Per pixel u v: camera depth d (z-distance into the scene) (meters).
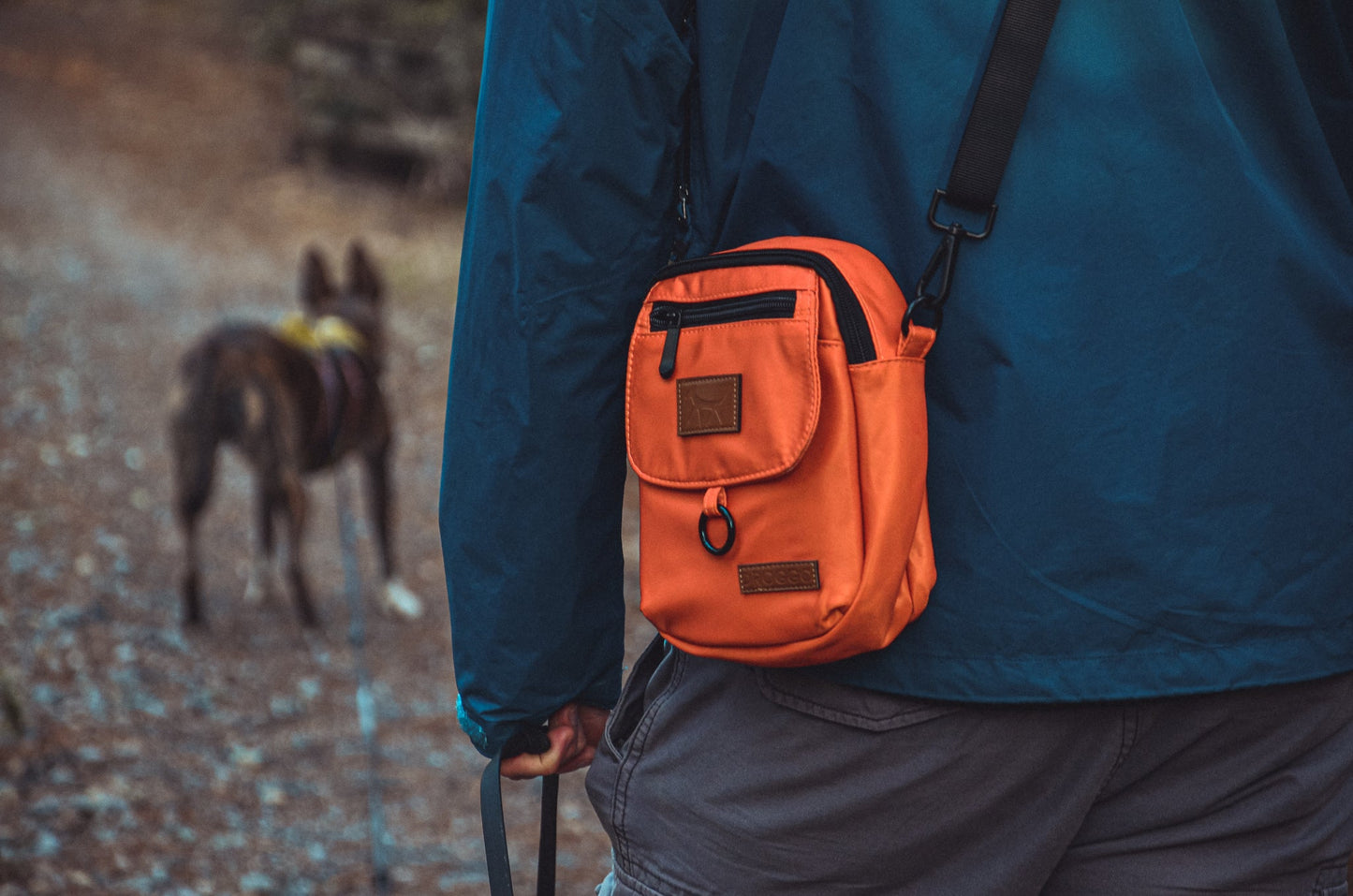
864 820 1.15
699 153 1.26
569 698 1.28
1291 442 1.11
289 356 5.10
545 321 1.18
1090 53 1.10
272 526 5.24
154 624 4.71
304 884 3.09
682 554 1.15
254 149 13.38
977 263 1.12
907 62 1.14
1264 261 1.10
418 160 12.56
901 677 1.13
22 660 4.06
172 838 3.18
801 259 1.11
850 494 1.07
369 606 5.45
